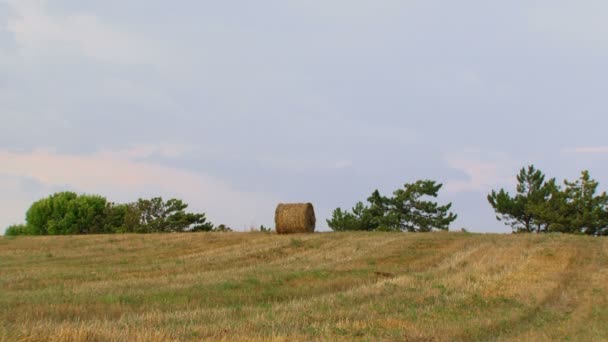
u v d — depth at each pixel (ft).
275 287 59.06
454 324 40.86
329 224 203.92
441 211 196.44
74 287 56.49
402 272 72.90
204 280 61.26
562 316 48.11
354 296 52.44
